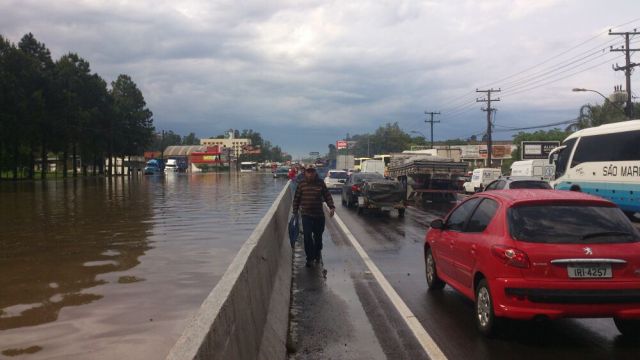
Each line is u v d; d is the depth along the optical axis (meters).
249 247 5.75
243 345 4.05
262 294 5.75
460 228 7.48
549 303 5.69
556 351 5.70
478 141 138.25
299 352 5.75
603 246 5.84
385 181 22.41
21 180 59.38
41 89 58.03
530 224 6.09
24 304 7.61
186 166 126.62
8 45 55.31
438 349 5.79
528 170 33.66
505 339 6.11
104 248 12.33
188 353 2.74
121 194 33.72
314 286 8.91
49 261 10.77
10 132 53.56
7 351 5.79
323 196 11.01
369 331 6.45
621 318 5.77
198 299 7.80
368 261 11.23
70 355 5.66
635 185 17.06
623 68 36.03
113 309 7.32
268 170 156.00
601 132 18.95
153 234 14.66
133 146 89.50
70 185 47.47
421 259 11.45
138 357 5.59
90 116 69.56
